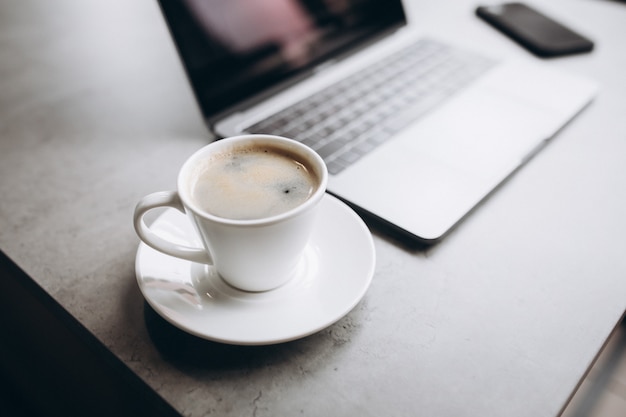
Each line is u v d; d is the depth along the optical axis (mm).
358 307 399
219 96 582
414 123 597
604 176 542
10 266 452
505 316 394
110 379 450
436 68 722
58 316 411
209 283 389
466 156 541
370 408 331
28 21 999
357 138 566
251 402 334
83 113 667
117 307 401
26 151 594
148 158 576
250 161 409
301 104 628
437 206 469
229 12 583
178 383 344
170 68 782
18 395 740
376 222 478
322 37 690
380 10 771
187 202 348
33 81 760
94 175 551
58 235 473
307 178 395
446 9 923
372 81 685
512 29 820
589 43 779
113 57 824
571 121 633
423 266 436
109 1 1056
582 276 428
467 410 331
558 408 333
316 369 354
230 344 371
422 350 367
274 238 342
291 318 354
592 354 367
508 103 641
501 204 503
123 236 471
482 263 439
